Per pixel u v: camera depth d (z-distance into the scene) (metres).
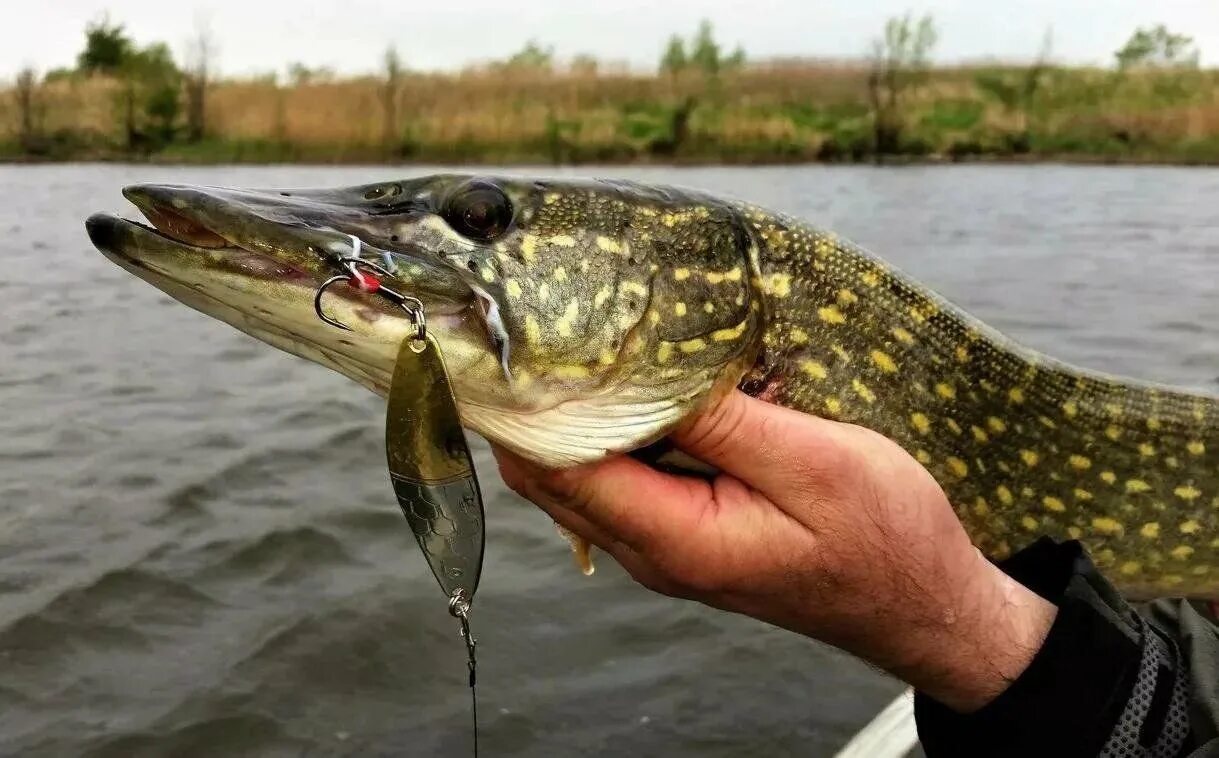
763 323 0.38
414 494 0.31
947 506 0.34
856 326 0.40
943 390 0.41
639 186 0.38
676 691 0.61
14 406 1.14
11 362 1.34
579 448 0.35
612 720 0.59
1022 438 0.43
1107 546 0.45
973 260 1.92
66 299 1.79
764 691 0.61
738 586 0.34
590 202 0.36
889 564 0.33
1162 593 0.47
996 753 0.32
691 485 0.34
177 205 0.32
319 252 0.32
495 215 0.35
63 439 1.03
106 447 1.00
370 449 1.01
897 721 0.50
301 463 0.97
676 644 0.66
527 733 0.58
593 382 0.35
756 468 0.34
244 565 0.76
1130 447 0.45
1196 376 1.08
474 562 0.31
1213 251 1.99
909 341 0.41
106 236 0.32
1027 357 0.44
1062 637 0.32
